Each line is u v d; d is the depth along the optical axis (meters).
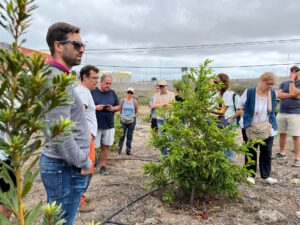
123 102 7.95
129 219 3.99
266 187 5.23
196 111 4.32
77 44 2.09
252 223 3.95
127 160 7.33
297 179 5.62
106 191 4.92
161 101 7.42
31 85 0.80
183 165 4.24
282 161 6.96
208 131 4.30
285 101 6.79
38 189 4.97
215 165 4.14
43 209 1.02
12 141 0.81
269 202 4.58
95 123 4.11
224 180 4.22
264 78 5.14
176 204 4.48
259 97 5.21
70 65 2.16
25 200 4.52
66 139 2.05
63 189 2.28
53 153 2.23
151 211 4.20
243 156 7.37
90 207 4.19
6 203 0.93
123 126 7.93
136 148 8.98
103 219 3.97
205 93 4.34
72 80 0.87
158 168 4.57
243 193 4.88
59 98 0.85
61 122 0.90
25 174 0.94
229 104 5.96
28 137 0.87
